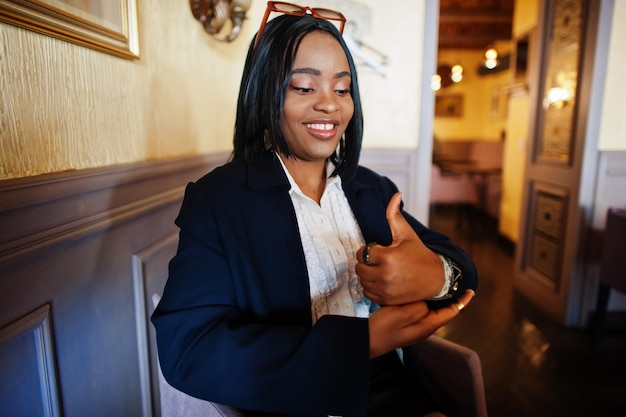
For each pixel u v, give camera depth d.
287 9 0.65
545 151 2.60
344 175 0.76
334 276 0.69
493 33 6.38
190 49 1.29
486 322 2.36
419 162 2.28
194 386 0.52
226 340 0.53
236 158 0.73
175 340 0.54
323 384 0.49
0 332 0.58
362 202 0.79
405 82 2.23
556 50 2.47
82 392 0.79
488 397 1.68
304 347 0.50
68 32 0.71
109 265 0.86
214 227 0.62
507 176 4.15
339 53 0.62
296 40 0.60
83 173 0.73
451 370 0.79
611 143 2.19
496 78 6.59
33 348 0.66
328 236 0.71
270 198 0.67
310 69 0.60
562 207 2.38
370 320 0.51
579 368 1.90
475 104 7.16
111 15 0.85
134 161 0.97
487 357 1.99
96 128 0.82
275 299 0.64
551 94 2.51
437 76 6.28
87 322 0.79
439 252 0.65
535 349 2.07
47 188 0.64
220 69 1.56
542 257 2.60
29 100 0.63
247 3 1.47
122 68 0.91
